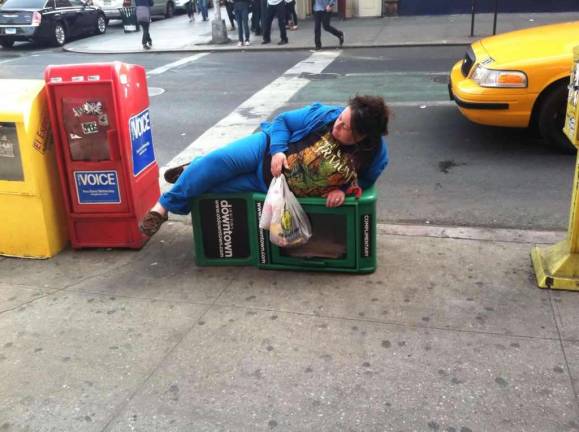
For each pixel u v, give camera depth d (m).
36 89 4.18
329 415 2.75
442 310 3.51
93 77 4.00
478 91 6.14
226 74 11.75
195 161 3.91
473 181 5.69
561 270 3.66
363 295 3.71
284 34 15.12
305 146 3.67
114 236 4.43
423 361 3.08
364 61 12.43
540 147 6.54
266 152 3.84
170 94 10.08
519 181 5.62
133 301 3.76
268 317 3.52
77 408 2.86
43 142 4.21
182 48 15.54
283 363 3.11
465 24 16.44
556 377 2.92
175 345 3.30
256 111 8.59
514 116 6.14
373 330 3.35
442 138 7.02
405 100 8.79
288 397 2.88
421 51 13.38
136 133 4.33
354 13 19.00
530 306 3.51
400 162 6.31
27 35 17.06
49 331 3.47
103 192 4.29
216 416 2.78
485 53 6.42
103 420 2.78
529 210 4.98
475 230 4.55
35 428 2.75
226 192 3.93
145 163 4.54
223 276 4.03
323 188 3.72
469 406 2.76
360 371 3.03
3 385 3.04
